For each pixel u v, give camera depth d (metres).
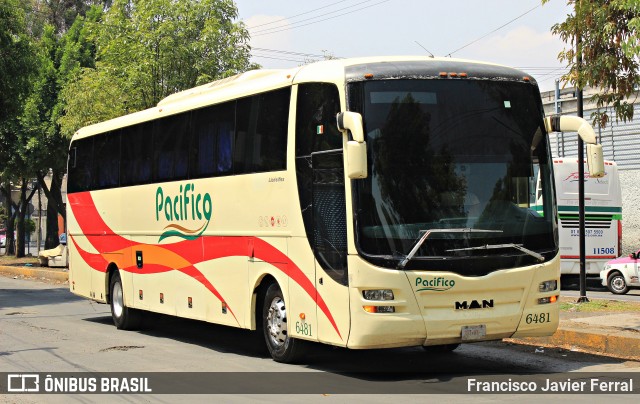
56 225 41.59
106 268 16.20
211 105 12.58
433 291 9.18
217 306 12.34
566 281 25.75
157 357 11.92
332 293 9.62
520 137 9.91
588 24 11.39
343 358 11.41
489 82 9.90
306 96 10.29
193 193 12.99
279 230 10.72
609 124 29.89
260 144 11.23
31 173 34.44
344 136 9.46
